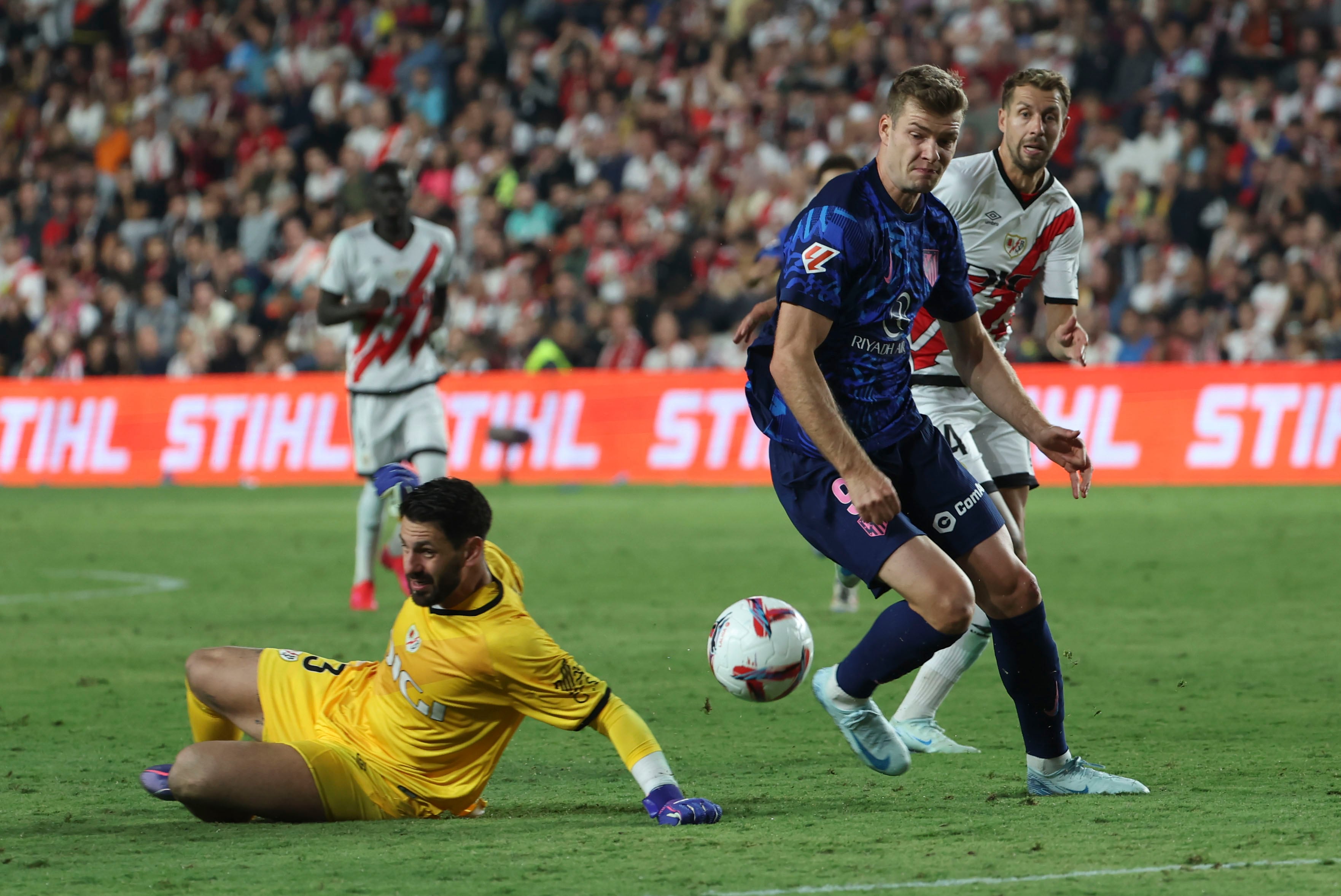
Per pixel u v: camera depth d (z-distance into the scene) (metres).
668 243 72.00
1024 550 20.67
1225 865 12.80
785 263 15.78
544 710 15.16
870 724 16.58
